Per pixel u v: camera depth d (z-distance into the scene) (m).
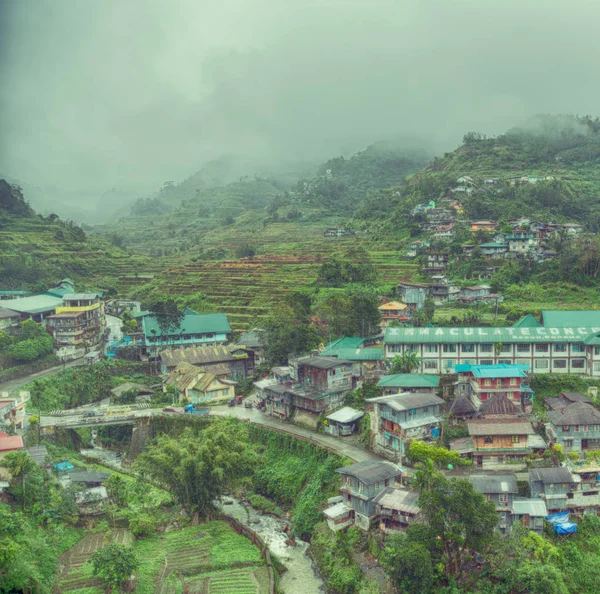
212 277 185.88
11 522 58.66
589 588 57.19
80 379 117.75
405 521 63.47
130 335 137.75
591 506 65.12
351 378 98.69
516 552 56.75
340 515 68.62
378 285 153.12
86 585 58.59
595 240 144.00
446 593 55.06
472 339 95.31
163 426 99.19
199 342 136.50
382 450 80.31
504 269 148.12
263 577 63.25
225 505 83.50
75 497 73.75
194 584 61.28
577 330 95.31
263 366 122.12
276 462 88.12
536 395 89.00
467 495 55.53
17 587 51.16
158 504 77.62
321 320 125.25
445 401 87.50
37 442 92.69
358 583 60.44
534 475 65.44
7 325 133.75
